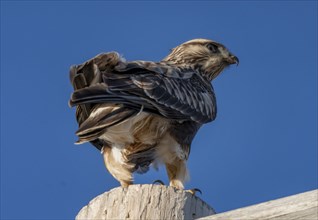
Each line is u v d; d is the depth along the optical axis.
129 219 8.66
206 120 13.45
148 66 12.68
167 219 8.63
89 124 11.12
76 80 11.30
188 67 14.54
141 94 11.79
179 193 8.76
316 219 6.76
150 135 12.55
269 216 6.95
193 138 13.40
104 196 8.89
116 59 11.82
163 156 12.91
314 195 6.85
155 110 12.11
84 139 11.01
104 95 11.12
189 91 13.30
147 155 12.81
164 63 14.21
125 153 12.59
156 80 12.45
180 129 12.88
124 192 8.82
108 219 8.73
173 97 12.61
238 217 7.06
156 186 8.80
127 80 11.77
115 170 12.59
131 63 12.24
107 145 12.66
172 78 13.12
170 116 12.42
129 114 11.38
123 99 11.38
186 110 12.85
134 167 12.63
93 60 11.44
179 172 13.05
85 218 8.88
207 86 14.34
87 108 11.79
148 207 8.68
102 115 11.27
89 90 11.02
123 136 12.38
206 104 13.63
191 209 8.77
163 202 8.70
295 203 6.89
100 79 11.55
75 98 10.81
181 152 12.93
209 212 8.95
